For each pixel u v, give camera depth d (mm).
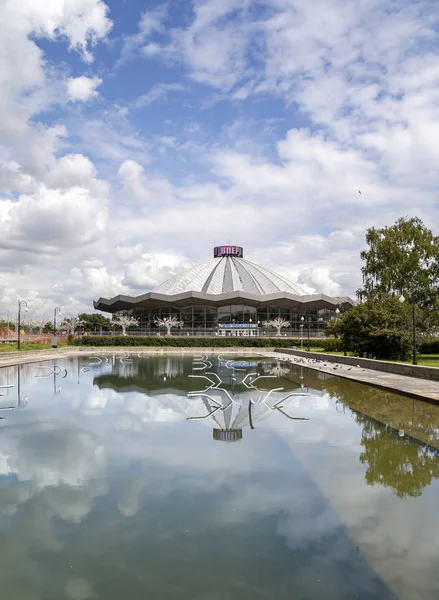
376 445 7832
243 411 10906
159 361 28719
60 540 4426
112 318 75625
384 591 3615
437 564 4012
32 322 65625
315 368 22531
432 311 30828
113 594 3576
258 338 50375
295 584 3701
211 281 69438
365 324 28297
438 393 12977
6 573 3867
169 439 8141
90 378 18219
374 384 15352
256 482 5945
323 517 4922
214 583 3717
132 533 4555
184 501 5324
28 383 16484
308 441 8078
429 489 5746
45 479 6047
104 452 7285
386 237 36938
